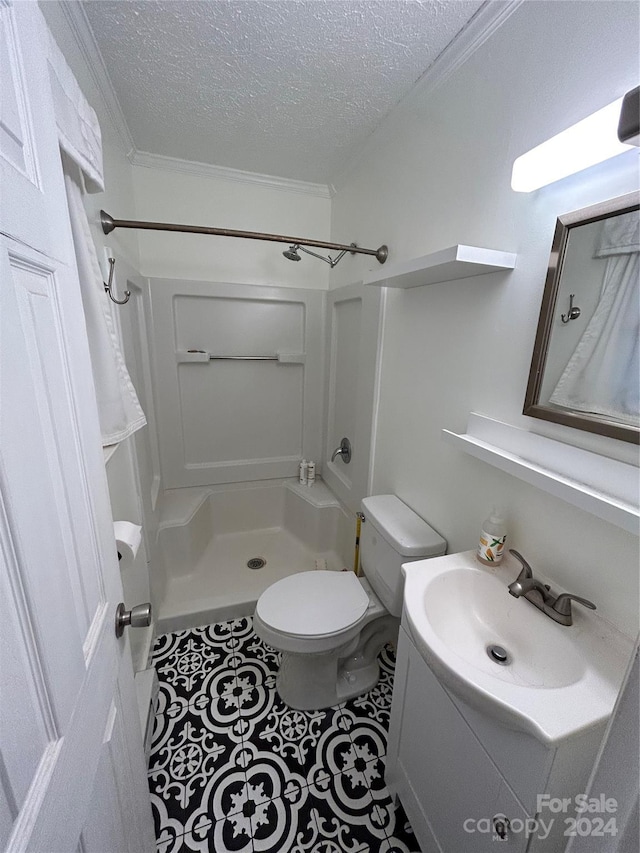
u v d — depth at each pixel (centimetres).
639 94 52
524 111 88
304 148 169
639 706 38
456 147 112
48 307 48
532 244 88
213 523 240
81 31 100
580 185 76
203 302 210
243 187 201
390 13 95
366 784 116
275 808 110
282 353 229
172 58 113
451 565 101
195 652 164
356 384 195
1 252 36
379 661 161
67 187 86
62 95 71
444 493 128
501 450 98
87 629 57
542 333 85
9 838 34
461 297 115
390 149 149
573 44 76
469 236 109
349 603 137
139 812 79
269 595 141
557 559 87
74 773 47
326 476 247
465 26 98
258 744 127
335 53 110
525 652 85
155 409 214
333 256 216
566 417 80
